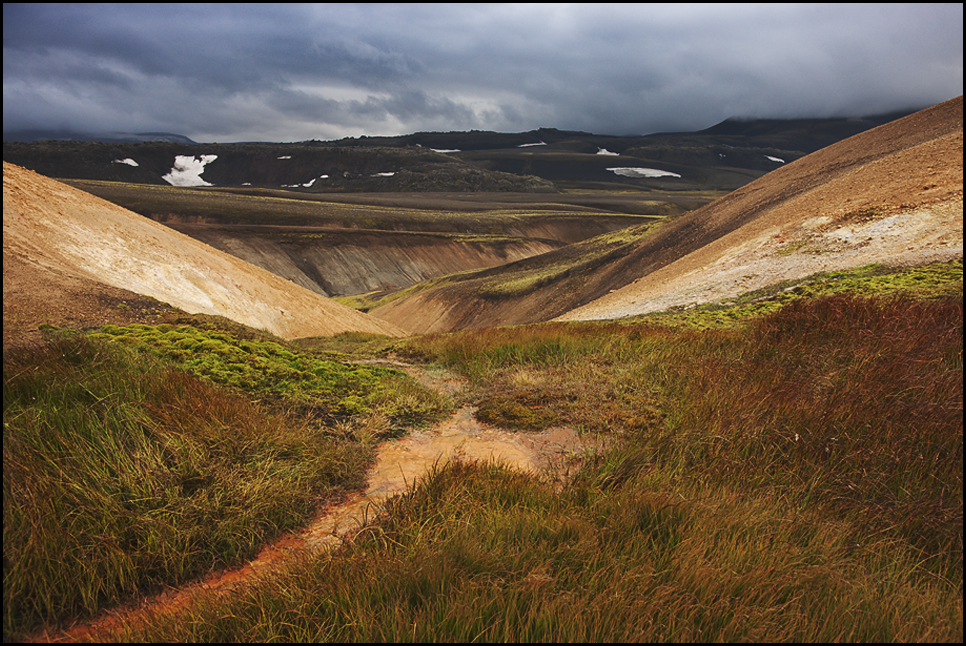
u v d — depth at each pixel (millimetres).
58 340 4969
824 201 29844
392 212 154625
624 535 2812
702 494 3223
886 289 11727
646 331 9359
